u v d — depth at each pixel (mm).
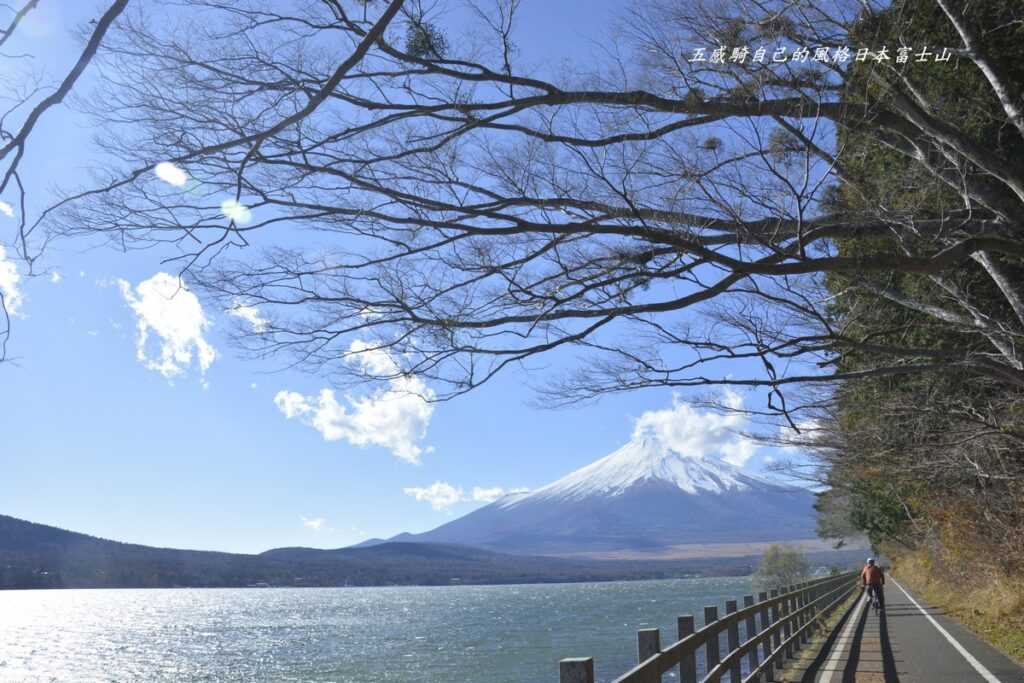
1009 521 19750
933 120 8242
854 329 11086
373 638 64000
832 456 15930
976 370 9242
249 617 109375
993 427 12445
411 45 7145
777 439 14398
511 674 34438
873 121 8375
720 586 166750
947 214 8844
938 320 12258
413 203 7324
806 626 16688
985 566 22938
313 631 76875
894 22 8703
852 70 8391
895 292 10336
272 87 6633
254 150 5840
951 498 22172
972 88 10398
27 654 60000
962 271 11422
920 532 34188
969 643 16188
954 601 27109
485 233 7219
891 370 8984
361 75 7094
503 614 91938
